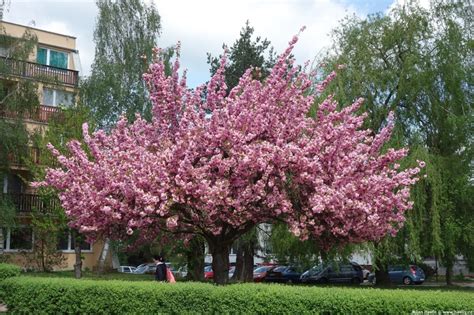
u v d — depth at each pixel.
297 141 10.05
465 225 17.95
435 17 18.66
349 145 9.78
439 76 18.05
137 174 9.12
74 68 31.84
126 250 11.94
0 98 20.61
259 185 9.02
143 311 8.49
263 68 25.34
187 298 8.14
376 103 18.19
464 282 31.64
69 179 10.14
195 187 8.99
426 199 16.61
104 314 8.89
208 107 10.91
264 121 9.62
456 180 17.58
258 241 21.02
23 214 24.83
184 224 10.50
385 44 18.58
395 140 16.70
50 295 9.76
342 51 18.47
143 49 27.47
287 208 9.27
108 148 10.97
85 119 21.88
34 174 20.77
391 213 10.08
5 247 25.70
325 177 9.54
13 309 10.58
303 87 10.63
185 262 21.20
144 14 28.61
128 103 27.03
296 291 7.42
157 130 10.91
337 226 9.77
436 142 18.64
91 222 9.95
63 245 28.48
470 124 17.48
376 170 10.15
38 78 22.17
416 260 16.75
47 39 30.89
